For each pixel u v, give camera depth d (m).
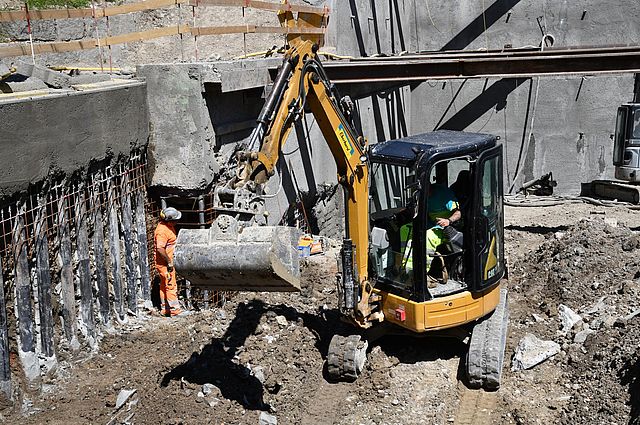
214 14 16.33
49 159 8.40
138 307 10.42
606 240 12.15
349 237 8.60
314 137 14.04
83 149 9.03
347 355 8.52
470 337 8.86
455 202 8.57
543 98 20.02
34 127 8.12
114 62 15.16
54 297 8.85
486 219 8.60
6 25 13.06
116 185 9.98
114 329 9.78
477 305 8.69
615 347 8.62
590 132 19.81
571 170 20.16
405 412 8.16
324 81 8.20
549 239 13.96
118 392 8.16
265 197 6.70
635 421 7.05
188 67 10.16
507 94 20.31
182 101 10.28
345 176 8.38
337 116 8.21
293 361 9.00
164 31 10.94
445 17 20.73
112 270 9.93
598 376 8.34
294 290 6.64
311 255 12.72
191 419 7.51
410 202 8.44
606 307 9.99
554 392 8.41
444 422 7.95
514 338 9.75
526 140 20.39
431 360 9.27
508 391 8.51
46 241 8.46
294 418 7.90
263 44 15.46
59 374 8.52
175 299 10.37
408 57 14.40
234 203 6.34
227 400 7.94
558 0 19.67
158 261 10.25
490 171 8.73
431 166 8.16
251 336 9.46
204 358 8.73
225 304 10.61
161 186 10.61
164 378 8.29
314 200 14.35
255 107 12.11
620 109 16.89
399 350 9.53
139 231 10.47
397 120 19.78
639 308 9.64
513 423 7.84
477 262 8.54
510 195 20.22
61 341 8.91
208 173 10.55
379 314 8.88
